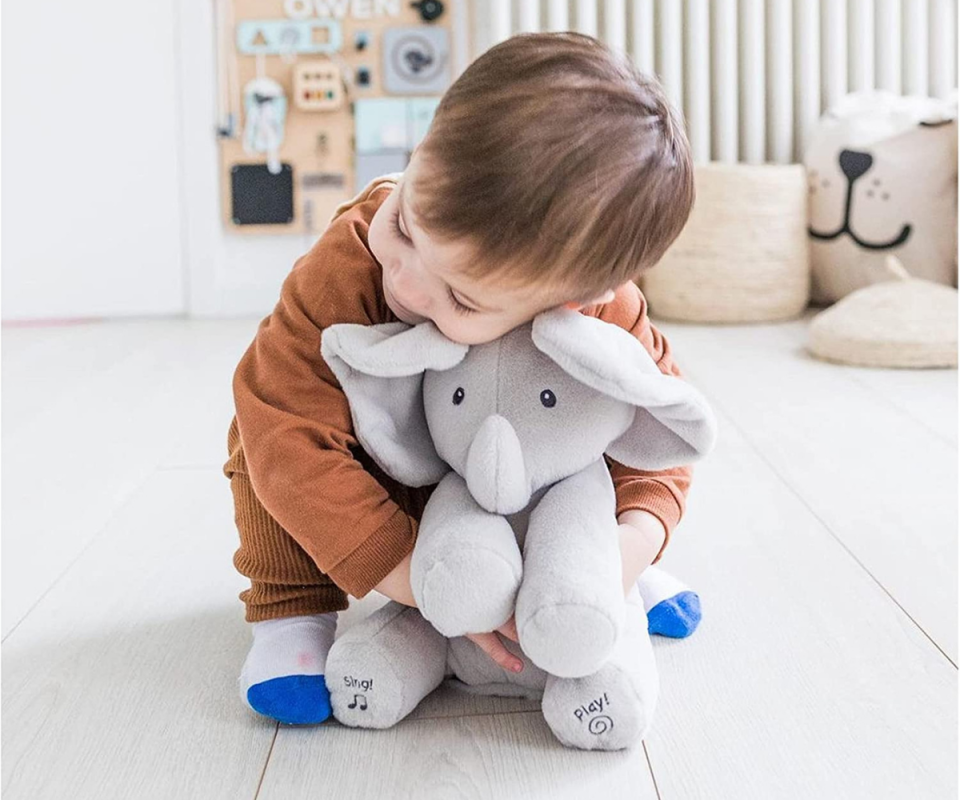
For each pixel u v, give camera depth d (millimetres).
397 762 719
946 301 2086
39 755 736
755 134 2770
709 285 2518
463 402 724
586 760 719
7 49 2658
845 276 2590
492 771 706
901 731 752
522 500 706
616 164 631
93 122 2707
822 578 1026
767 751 728
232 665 869
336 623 870
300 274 806
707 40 2727
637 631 768
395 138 2748
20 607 987
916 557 1078
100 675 853
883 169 2479
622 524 776
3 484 1366
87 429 1643
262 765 719
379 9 2707
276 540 821
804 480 1336
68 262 2762
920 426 1593
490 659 790
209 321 2725
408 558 741
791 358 2121
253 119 2730
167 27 2682
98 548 1137
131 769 717
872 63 2770
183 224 2768
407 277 688
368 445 751
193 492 1323
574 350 683
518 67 643
